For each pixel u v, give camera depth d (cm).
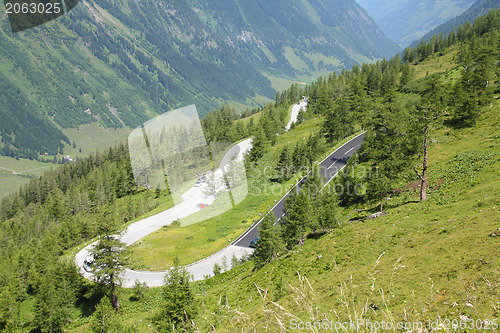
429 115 4081
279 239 4303
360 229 3553
